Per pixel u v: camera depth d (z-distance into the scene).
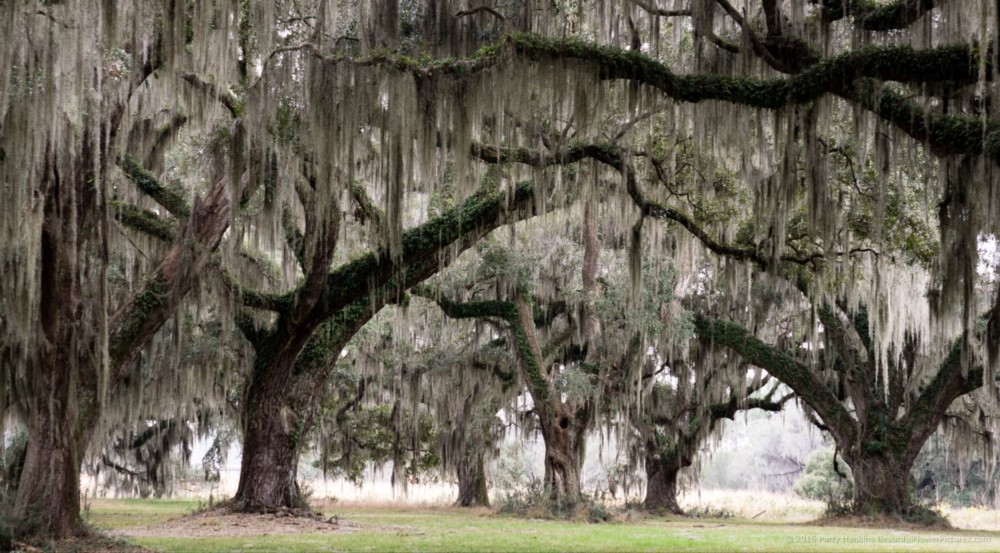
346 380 28.06
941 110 12.16
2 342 14.03
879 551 13.34
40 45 11.02
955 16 11.15
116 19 11.66
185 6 12.82
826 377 27.58
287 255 19.67
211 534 14.73
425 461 34.03
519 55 12.30
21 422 16.42
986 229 12.65
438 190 18.05
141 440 32.22
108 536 12.66
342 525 17.77
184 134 19.34
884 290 19.84
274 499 18.34
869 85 11.06
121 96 13.29
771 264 17.22
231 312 16.75
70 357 12.43
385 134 13.86
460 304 24.38
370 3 14.48
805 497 46.56
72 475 12.41
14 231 11.15
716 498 42.16
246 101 13.42
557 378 23.55
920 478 43.66
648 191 18.64
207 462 32.78
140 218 17.25
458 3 14.97
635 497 33.38
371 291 17.39
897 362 24.25
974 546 14.90
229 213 15.07
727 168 17.64
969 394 26.70
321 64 13.04
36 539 11.66
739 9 14.69
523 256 23.59
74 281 12.54
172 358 21.00
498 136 12.56
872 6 12.19
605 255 26.14
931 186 15.61
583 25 16.77
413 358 27.28
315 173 15.14
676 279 23.16
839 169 16.34
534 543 14.05
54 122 11.00
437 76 12.77
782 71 12.09
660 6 16.22
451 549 12.55
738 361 27.23
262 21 13.45
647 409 29.52
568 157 14.91
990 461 27.70
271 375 18.36
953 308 12.96
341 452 34.06
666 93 12.10
